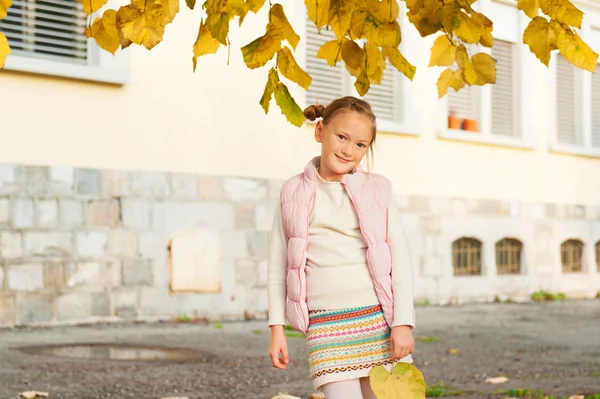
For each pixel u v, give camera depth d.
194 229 11.45
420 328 11.25
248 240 12.01
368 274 3.47
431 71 15.18
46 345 8.33
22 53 10.34
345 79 13.84
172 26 11.52
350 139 3.46
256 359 7.88
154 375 6.81
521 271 16.69
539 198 17.22
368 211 3.48
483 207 15.91
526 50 17.02
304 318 3.48
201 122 11.75
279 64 3.26
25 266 10.02
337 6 3.16
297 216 3.51
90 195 10.57
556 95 17.97
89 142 10.74
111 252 10.70
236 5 2.93
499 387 6.70
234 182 11.93
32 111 10.31
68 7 10.68
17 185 10.05
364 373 3.40
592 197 18.44
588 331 11.31
